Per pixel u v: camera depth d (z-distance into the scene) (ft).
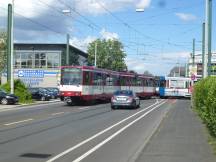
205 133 66.18
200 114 90.94
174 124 81.92
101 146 55.21
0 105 155.02
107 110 132.57
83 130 74.79
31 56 337.72
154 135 63.98
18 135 66.44
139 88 226.38
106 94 179.73
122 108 143.23
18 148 52.95
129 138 63.77
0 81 291.17
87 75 159.84
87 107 147.33
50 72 308.60
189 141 56.95
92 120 95.96
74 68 156.97
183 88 251.60
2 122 88.63
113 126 82.38
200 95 89.71
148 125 84.58
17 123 86.63
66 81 156.97
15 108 141.69
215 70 233.14
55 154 48.47
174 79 253.44
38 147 53.93
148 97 246.88
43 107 147.13
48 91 212.02
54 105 160.25
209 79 74.54
